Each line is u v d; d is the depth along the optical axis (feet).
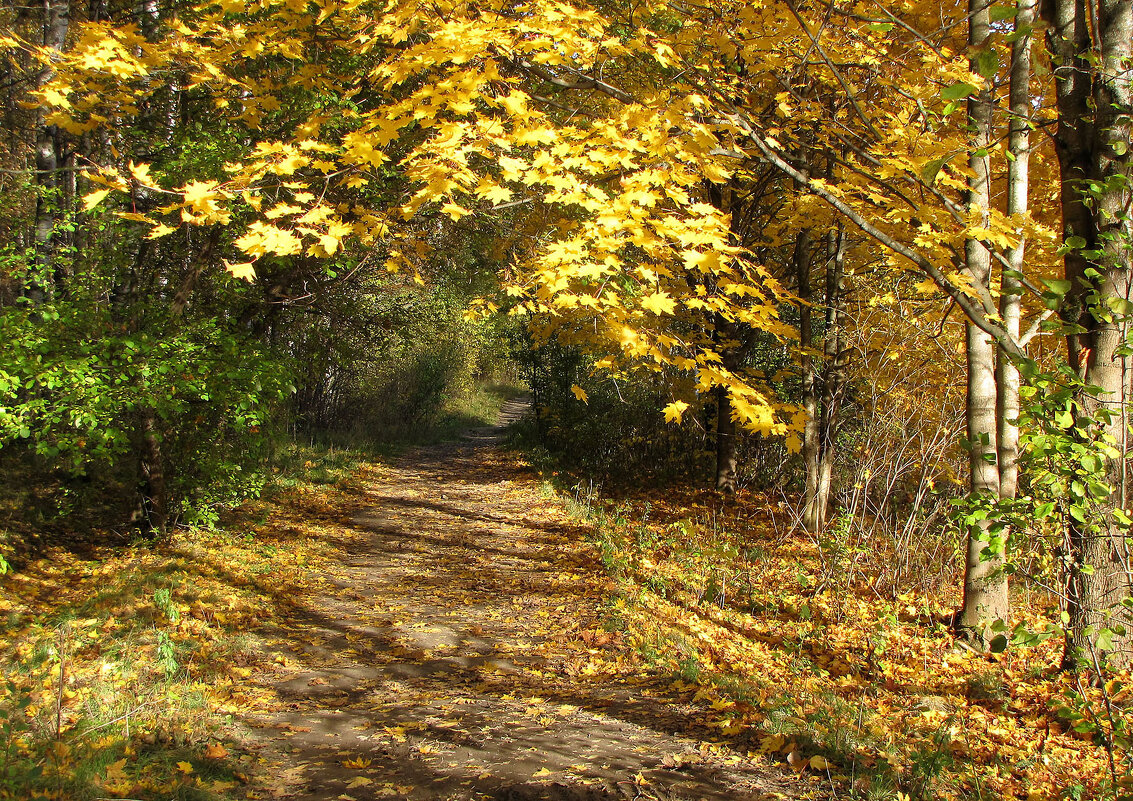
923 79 17.26
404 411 72.49
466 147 10.98
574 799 10.30
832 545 24.93
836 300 30.99
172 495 27.94
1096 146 14.71
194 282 28.09
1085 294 14.87
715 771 11.44
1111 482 13.84
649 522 35.40
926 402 26.66
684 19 18.88
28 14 29.63
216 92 15.06
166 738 11.93
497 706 14.70
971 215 14.30
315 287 35.55
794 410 11.62
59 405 20.20
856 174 16.22
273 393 26.81
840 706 14.97
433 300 50.83
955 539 24.21
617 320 12.00
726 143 17.34
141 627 17.92
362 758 11.85
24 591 20.49
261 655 17.56
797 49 16.76
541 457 53.47
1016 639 11.55
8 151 38.42
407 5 11.43
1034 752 13.53
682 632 19.80
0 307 21.97
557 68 14.38
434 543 31.60
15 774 9.11
